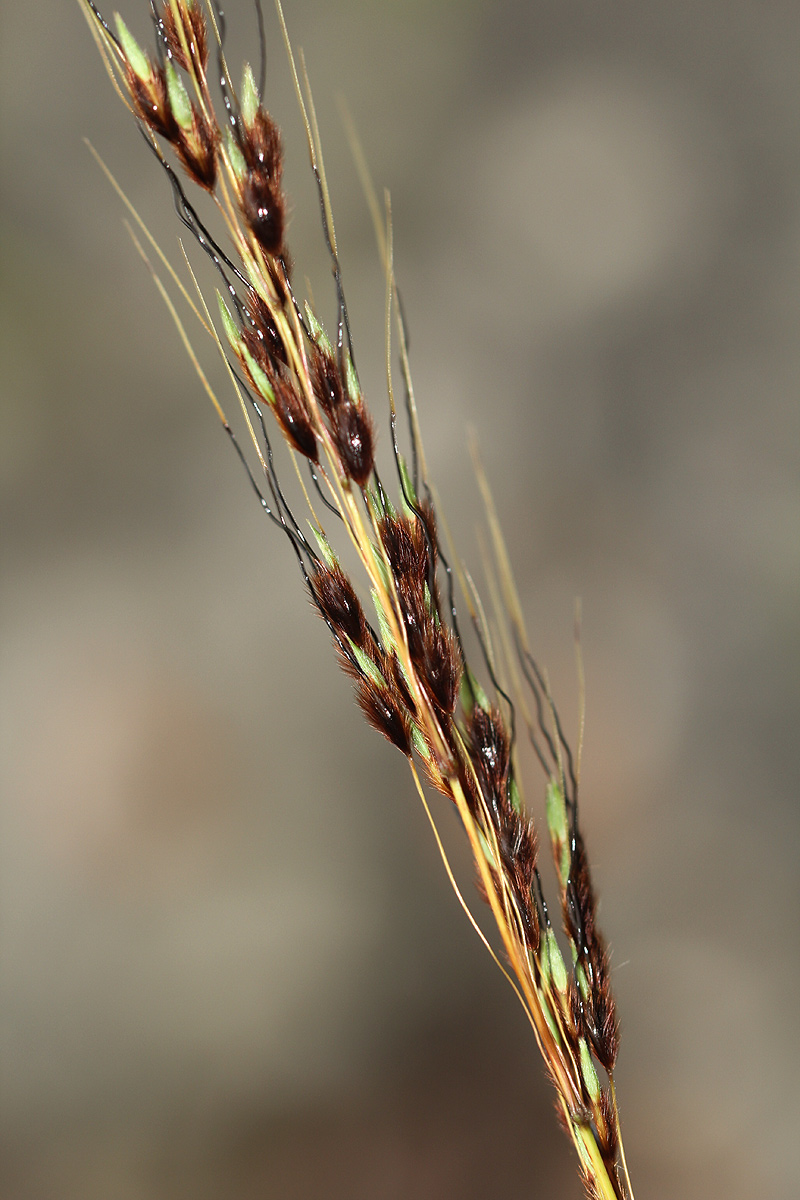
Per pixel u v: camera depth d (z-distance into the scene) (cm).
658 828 101
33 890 106
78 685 117
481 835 27
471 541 118
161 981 100
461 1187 84
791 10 148
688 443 124
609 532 120
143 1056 96
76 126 145
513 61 152
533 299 135
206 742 114
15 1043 97
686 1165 81
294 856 107
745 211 138
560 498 122
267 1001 98
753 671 110
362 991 98
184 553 127
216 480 131
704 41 149
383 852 106
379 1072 93
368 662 27
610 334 132
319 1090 92
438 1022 95
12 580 125
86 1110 93
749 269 134
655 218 138
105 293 139
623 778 104
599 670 110
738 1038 88
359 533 27
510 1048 92
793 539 116
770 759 106
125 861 108
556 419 127
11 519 129
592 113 146
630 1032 90
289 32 146
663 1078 87
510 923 27
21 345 135
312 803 110
